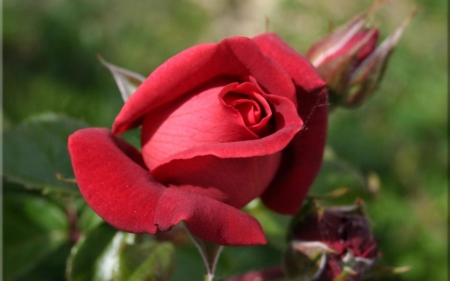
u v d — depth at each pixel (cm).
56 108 49
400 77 59
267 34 25
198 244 24
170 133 24
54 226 32
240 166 23
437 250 48
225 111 23
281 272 31
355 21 28
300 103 25
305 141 25
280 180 26
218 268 32
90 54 58
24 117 48
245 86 23
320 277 27
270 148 22
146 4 71
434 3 65
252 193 24
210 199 23
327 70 28
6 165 29
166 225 22
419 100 57
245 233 23
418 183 55
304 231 27
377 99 60
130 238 28
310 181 26
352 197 32
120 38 66
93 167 23
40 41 59
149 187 23
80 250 28
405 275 46
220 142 23
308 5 74
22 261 31
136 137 28
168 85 23
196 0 78
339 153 56
